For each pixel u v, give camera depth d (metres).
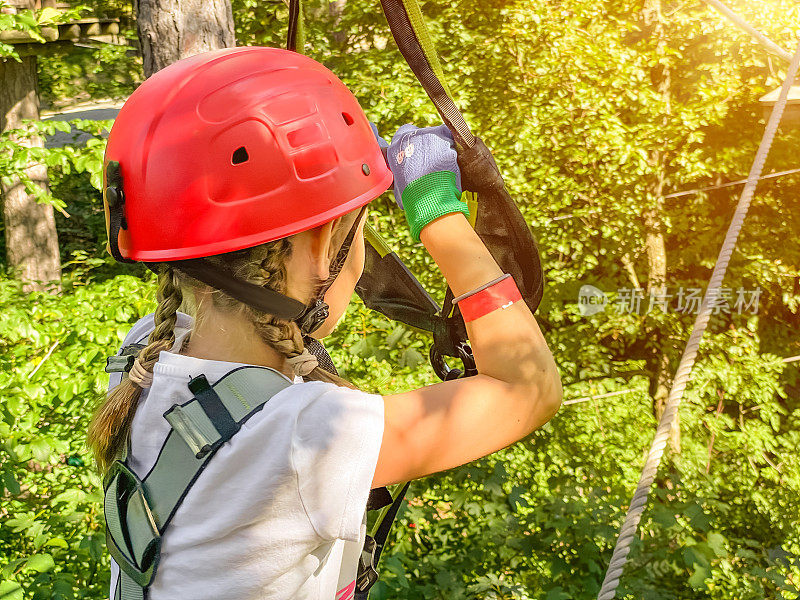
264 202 0.72
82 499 3.57
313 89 0.77
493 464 4.15
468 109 8.80
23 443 3.68
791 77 1.56
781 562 3.50
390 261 1.05
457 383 0.74
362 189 0.76
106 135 5.88
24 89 8.80
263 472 0.68
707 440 10.34
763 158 1.46
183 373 0.72
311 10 9.23
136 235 0.75
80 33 8.53
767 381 10.34
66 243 12.20
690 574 3.31
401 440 0.70
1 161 5.55
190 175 0.72
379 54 8.41
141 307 4.64
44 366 3.94
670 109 9.41
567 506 3.39
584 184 8.96
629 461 8.95
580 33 8.88
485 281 0.76
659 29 9.60
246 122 0.73
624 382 10.37
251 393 0.71
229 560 0.68
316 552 0.73
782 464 10.22
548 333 10.15
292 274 0.75
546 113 8.66
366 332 4.84
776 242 10.94
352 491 0.69
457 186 0.81
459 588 3.23
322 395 0.71
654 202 9.62
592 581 3.15
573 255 9.55
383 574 3.05
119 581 0.75
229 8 4.53
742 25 3.14
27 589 2.87
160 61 4.41
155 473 0.71
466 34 8.55
